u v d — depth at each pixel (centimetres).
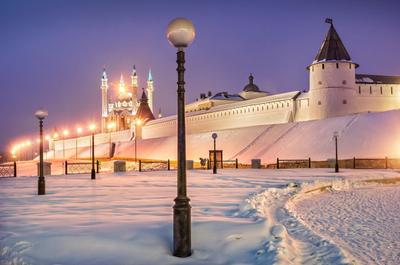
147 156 8200
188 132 9394
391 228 1004
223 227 770
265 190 1608
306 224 995
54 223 811
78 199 1280
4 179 2666
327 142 4950
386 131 4706
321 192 1939
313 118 6625
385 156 4116
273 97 7512
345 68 6512
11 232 732
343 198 1684
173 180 2314
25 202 1208
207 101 10344
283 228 780
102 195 1410
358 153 4412
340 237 899
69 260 600
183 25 644
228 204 1116
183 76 657
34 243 662
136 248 648
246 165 4816
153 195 1402
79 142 13500
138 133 10931
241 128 7125
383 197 1722
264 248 659
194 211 976
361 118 5256
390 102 7112
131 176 2802
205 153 6725
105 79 17488
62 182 2194
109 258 607
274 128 6400
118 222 813
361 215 1220
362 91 6938
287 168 4084
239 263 599
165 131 9812
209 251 650
